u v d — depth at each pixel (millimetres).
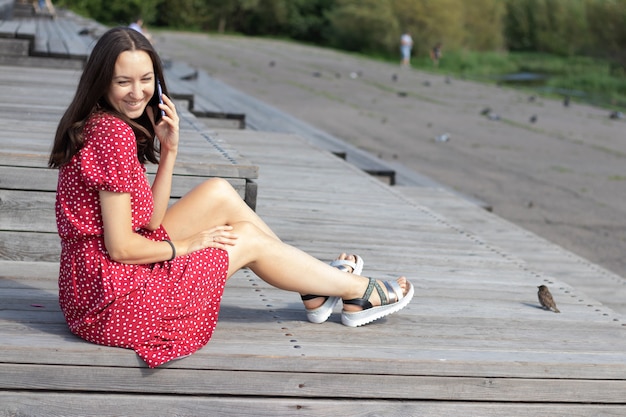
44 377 3936
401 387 4254
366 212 8234
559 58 62469
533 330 5012
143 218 3980
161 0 67938
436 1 61375
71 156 3832
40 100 8945
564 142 23656
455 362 4281
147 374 4008
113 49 3785
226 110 13906
